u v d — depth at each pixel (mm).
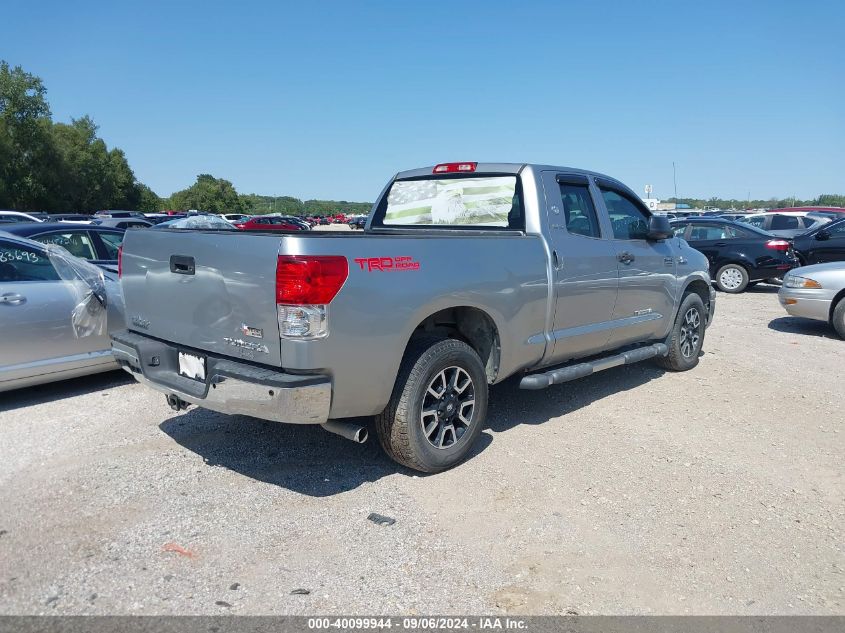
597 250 5328
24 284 5340
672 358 6766
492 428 5074
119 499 3723
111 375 6359
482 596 2924
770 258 14133
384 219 5895
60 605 2756
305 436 4785
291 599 2855
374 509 3695
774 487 4137
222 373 3527
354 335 3482
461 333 4637
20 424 4926
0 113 53938
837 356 7879
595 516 3688
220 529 3432
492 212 5164
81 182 62500
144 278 4180
